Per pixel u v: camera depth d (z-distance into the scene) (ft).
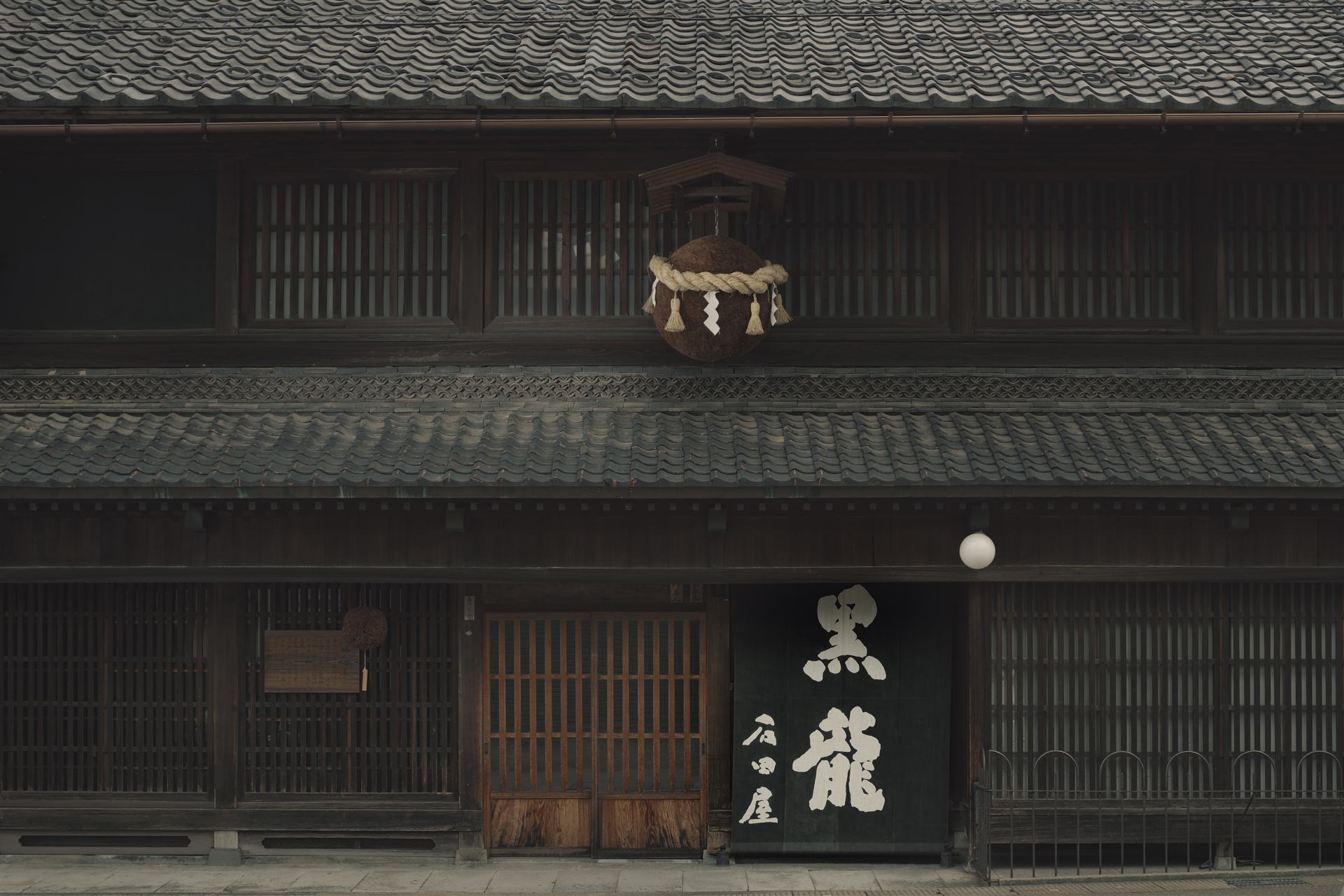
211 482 32.91
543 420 35.76
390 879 37.09
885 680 38.40
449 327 37.63
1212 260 37.35
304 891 35.96
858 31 39.81
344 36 39.24
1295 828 37.65
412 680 39.19
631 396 36.55
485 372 37.06
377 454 34.01
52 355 37.55
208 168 37.88
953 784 39.17
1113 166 37.52
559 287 37.86
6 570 36.24
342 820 38.70
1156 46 38.01
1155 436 34.91
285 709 39.09
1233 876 36.70
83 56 37.06
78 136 34.37
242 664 39.06
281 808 38.70
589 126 33.96
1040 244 37.70
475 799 38.88
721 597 39.27
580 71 35.81
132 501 35.01
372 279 37.96
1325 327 37.35
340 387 36.94
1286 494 33.30
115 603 38.96
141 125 34.14
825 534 36.37
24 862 38.63
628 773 39.40
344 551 36.47
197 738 38.91
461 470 33.14
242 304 37.86
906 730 38.34
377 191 38.09
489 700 39.42
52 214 37.91
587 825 39.37
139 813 38.58
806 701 38.40
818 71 35.91
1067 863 38.17
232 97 33.73
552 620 39.52
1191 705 38.09
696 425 35.45
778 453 34.09
